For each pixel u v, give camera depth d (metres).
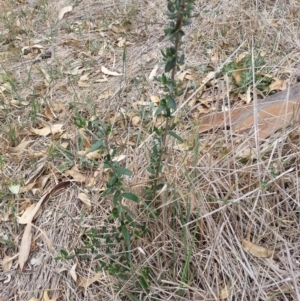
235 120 2.02
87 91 2.53
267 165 1.70
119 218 1.52
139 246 1.63
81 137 2.16
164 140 1.50
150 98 2.35
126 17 3.11
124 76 2.58
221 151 1.79
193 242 1.55
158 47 2.80
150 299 1.57
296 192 1.70
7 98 2.51
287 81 2.29
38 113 2.41
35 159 2.14
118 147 2.04
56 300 1.66
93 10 3.28
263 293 1.53
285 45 2.62
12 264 1.78
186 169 1.61
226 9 2.92
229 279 1.58
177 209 1.64
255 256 1.61
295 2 2.91
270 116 1.99
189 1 1.25
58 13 3.31
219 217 1.67
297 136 1.83
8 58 2.87
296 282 1.52
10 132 2.25
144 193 1.64
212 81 2.38
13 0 3.54
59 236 1.83
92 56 2.82
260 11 2.90
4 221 1.91
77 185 2.00
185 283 1.55
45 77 2.66
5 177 2.05
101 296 1.63
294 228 1.66
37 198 1.98
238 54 2.56
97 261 1.69
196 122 1.96
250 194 1.68
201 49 2.68
